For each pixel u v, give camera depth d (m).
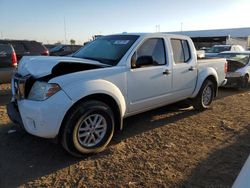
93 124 4.48
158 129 5.82
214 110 7.45
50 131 4.10
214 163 4.31
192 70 6.57
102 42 5.82
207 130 5.80
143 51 5.38
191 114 6.96
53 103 4.06
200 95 7.04
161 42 5.83
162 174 3.98
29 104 4.19
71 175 3.97
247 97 9.56
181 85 6.30
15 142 5.02
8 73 9.34
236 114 7.09
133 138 5.30
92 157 4.50
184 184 3.73
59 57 4.97
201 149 4.83
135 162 4.34
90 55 5.54
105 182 3.79
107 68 4.76
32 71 4.46
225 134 5.58
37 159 4.41
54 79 4.18
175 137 5.39
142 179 3.86
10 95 9.05
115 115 4.91
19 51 12.58
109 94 4.62
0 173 3.99
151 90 5.51
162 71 5.70
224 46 21.80
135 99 5.22
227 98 9.27
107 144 4.80
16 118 4.58
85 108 4.31
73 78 4.31
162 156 4.55
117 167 4.18
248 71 11.20
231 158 4.48
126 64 5.02
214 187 3.67
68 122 4.21
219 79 7.64
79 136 4.35
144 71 5.30
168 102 6.11
